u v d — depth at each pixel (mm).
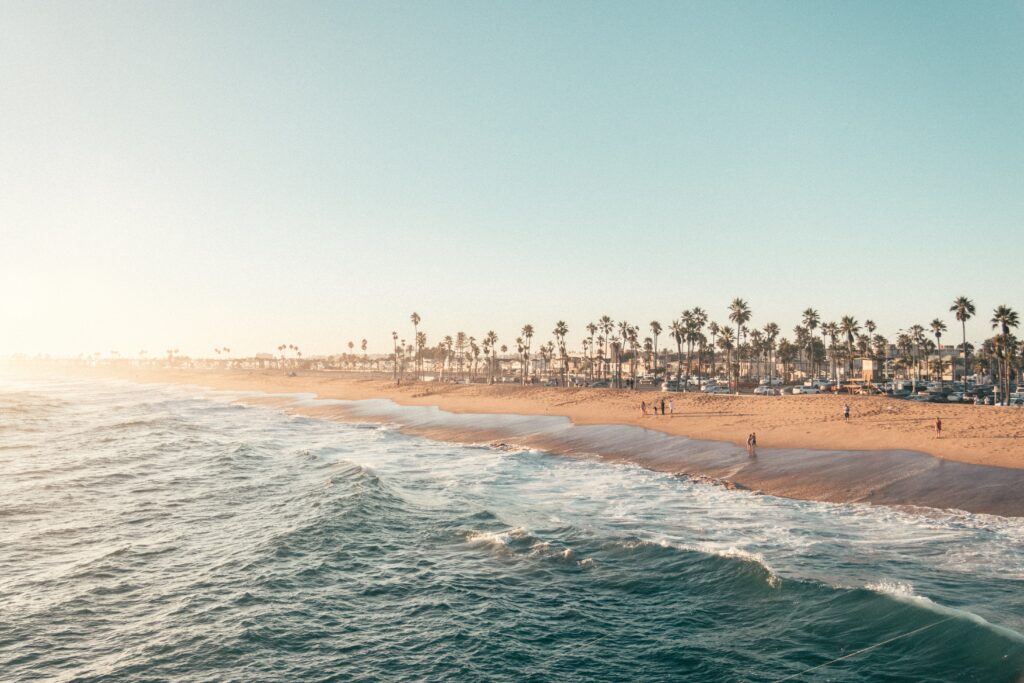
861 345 160000
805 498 31500
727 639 16438
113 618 17969
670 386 123312
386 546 24531
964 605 17406
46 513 29594
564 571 21672
